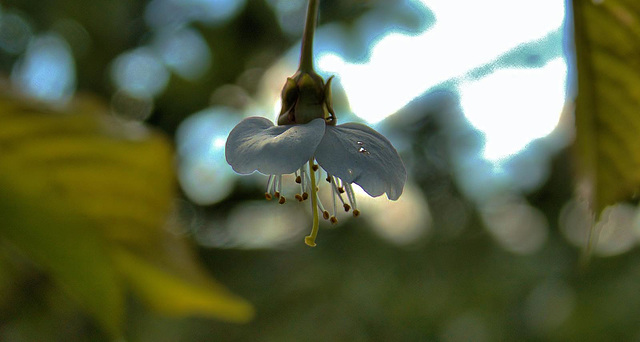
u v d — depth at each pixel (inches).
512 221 25.9
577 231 24.3
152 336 19.3
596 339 21.6
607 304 21.8
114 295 9.1
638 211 18.6
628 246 22.3
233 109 22.9
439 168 24.6
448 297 23.0
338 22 20.8
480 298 23.5
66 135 8.5
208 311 9.2
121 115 21.7
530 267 24.5
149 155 8.7
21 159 8.6
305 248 23.3
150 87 22.7
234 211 23.4
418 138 24.2
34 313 14.7
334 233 23.5
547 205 25.0
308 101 9.9
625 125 9.3
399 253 23.3
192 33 23.0
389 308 22.0
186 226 22.5
